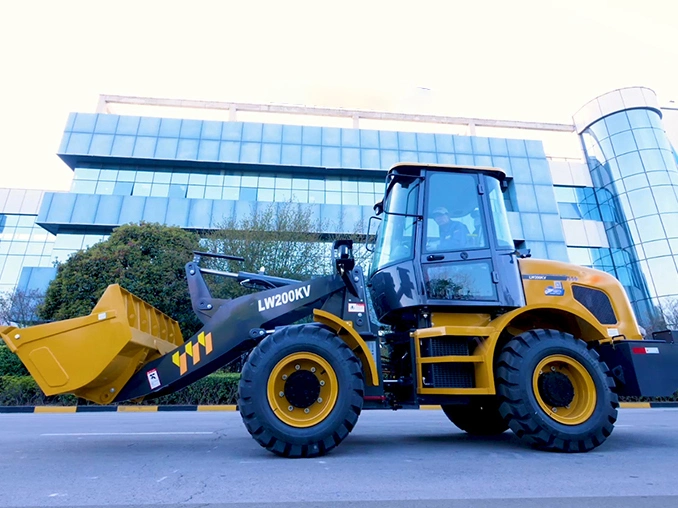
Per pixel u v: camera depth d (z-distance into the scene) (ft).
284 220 49.57
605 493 8.47
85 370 11.76
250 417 11.38
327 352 11.89
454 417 17.51
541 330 12.99
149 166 78.18
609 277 15.44
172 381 12.78
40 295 58.90
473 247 14.34
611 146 90.43
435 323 13.80
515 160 86.22
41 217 70.03
